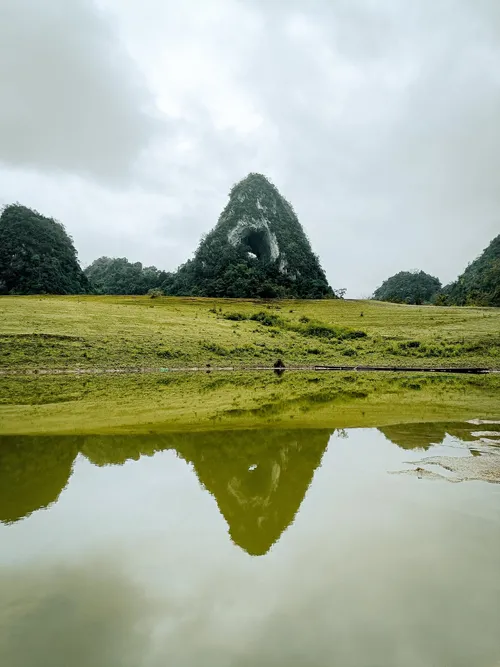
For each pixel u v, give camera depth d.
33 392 16.92
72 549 3.59
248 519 4.20
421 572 3.19
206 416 10.80
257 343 36.38
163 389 18.19
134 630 2.54
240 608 2.77
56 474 5.73
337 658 2.33
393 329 44.53
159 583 3.07
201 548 3.61
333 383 21.36
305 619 2.66
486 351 34.75
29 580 3.12
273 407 12.55
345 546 3.65
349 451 7.04
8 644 2.42
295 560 3.38
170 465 6.18
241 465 6.17
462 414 11.09
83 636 2.50
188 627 2.59
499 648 2.42
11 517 4.27
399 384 20.86
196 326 40.31
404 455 6.78
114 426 9.35
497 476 5.65
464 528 3.99
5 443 7.66
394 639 2.48
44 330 32.56
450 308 58.78
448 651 2.39
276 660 2.31
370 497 4.82
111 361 28.36
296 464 6.22
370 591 2.95
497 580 3.11
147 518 4.23
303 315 51.66
